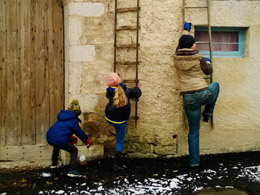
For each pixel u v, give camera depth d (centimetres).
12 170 432
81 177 399
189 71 393
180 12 444
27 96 464
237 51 474
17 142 469
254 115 467
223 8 452
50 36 458
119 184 380
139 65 448
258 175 397
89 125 454
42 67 462
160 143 461
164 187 371
